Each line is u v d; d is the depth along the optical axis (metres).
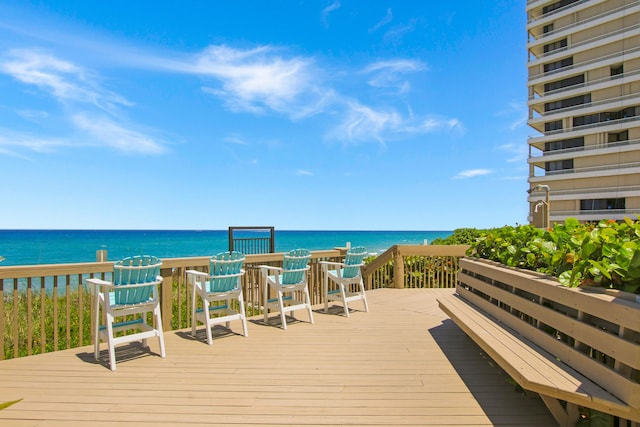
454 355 3.76
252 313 5.90
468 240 8.16
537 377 1.97
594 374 1.89
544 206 6.89
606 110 33.59
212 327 4.97
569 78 36.25
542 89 38.72
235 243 8.48
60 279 10.45
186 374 3.30
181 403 2.71
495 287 3.44
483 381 3.09
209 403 2.71
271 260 6.28
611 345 1.75
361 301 6.65
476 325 3.16
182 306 5.90
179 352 3.93
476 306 3.97
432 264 8.00
